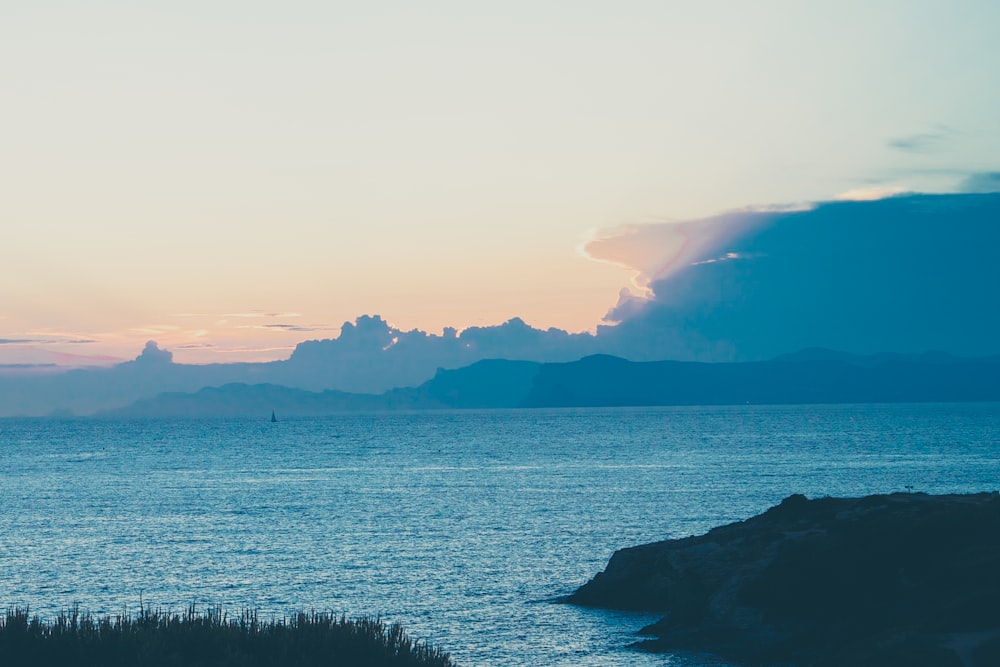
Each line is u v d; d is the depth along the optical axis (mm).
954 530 42469
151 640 27750
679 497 107062
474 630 46531
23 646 27531
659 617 48344
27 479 153875
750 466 155250
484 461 182750
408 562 66188
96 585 58938
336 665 28594
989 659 30625
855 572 41844
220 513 99750
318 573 62281
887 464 155375
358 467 172750
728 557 48562
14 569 65125
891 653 32562
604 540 75312
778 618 41750
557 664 40344
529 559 66938
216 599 54312
